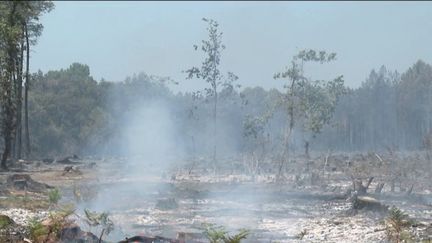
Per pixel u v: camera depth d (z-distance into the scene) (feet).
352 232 90.58
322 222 103.04
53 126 467.93
